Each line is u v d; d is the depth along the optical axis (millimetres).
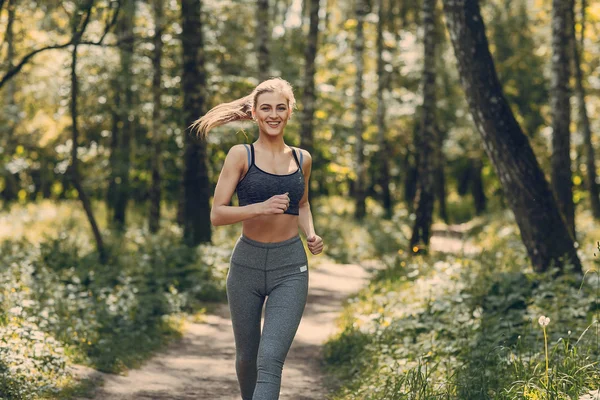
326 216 26719
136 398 6238
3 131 25344
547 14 29156
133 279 11281
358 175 26406
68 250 13578
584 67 26297
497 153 9266
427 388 5602
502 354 6246
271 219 4375
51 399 5785
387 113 30203
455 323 7688
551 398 4699
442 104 30594
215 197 4352
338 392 6645
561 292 8070
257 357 4352
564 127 15445
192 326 10094
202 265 12961
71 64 13961
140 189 26031
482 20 9336
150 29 17125
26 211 24719
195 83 15195
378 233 21969
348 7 34750
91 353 7508
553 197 9258
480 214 35656
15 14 13023
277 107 4379
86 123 22000
